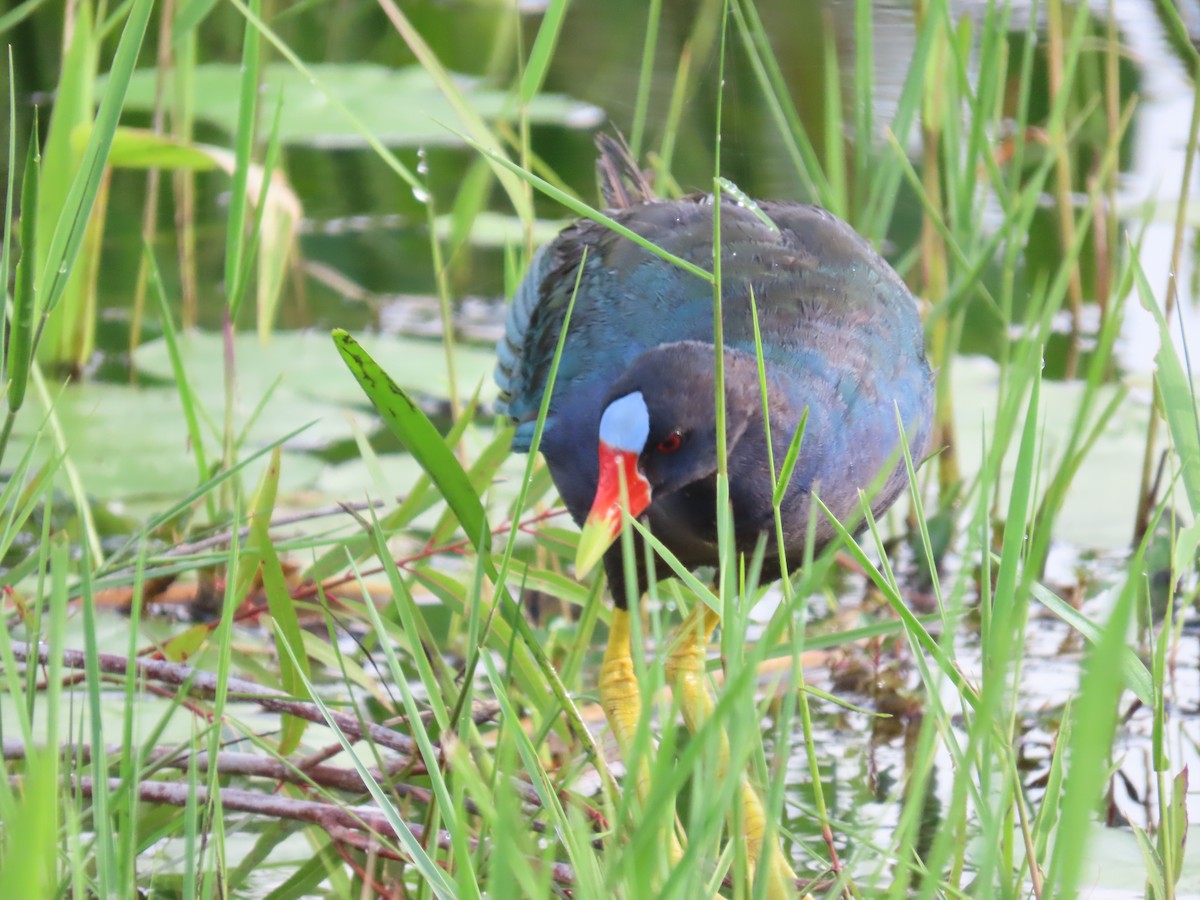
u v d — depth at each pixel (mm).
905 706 9016
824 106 16406
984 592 5547
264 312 11102
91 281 12570
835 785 8156
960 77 9648
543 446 8133
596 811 6020
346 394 12453
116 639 9227
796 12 17547
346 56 20406
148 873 6828
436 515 10977
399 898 6254
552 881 5793
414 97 18016
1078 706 3674
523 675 7824
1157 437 11984
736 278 7938
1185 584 8164
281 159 16672
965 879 7047
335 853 6668
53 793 3566
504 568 5512
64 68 10391
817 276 8016
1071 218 12344
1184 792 5992
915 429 7949
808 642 5789
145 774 6188
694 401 6961
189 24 8438
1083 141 15977
